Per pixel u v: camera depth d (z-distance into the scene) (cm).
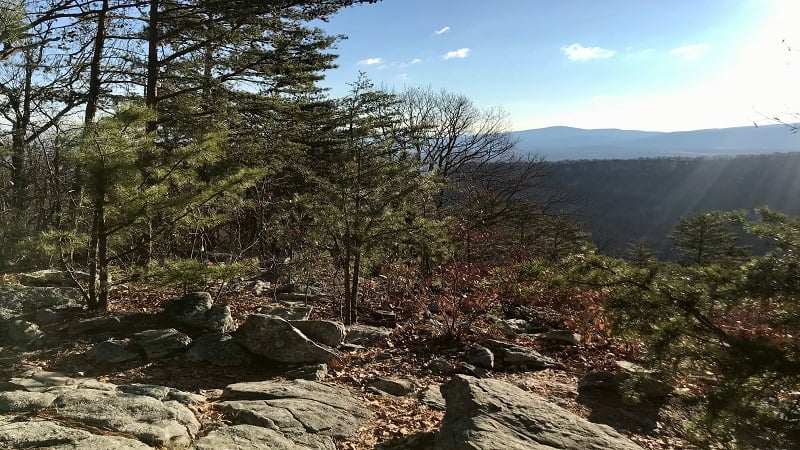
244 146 1335
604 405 571
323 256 882
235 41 1288
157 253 889
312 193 879
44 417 368
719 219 327
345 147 818
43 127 1246
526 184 2541
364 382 596
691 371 309
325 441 407
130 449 325
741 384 270
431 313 920
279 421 425
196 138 1216
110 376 544
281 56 1363
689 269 314
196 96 1315
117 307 784
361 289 1032
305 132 1504
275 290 979
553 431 382
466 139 2767
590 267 345
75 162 646
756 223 304
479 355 712
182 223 717
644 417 542
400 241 816
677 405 566
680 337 293
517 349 752
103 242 696
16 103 1248
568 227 2356
